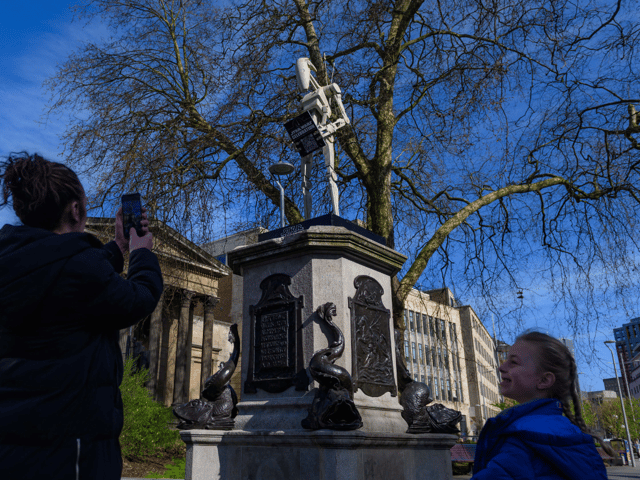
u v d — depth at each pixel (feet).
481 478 4.42
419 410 17.03
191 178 30.66
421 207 35.53
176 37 37.01
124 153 30.27
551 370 5.36
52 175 5.08
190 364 129.49
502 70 26.91
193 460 14.34
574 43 28.09
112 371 4.69
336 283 15.60
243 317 16.98
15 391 4.14
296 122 18.15
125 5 35.76
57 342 4.35
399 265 18.13
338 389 13.51
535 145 32.01
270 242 16.39
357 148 31.73
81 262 4.52
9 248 4.55
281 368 15.33
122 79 35.01
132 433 51.29
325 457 12.48
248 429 14.99
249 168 31.83
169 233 28.94
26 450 3.96
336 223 16.42
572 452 4.33
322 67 30.14
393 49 31.58
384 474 14.46
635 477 78.02
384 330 16.87
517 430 4.61
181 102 34.22
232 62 31.96
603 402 211.41
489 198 31.30
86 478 4.14
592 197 31.40
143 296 4.96
